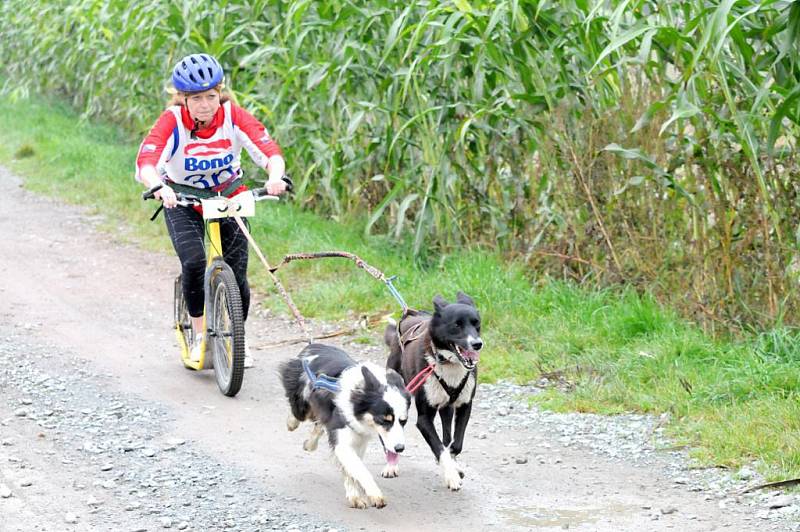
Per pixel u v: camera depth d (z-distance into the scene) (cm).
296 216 1593
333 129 1506
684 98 928
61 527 636
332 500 695
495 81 1251
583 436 825
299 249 1414
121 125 2714
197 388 956
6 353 1045
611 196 1115
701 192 1045
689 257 1068
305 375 729
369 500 675
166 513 666
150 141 872
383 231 1519
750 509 666
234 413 885
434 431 720
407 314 796
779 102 998
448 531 642
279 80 1616
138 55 2048
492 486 723
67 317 1209
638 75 1093
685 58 987
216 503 686
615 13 936
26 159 2288
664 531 636
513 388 945
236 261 954
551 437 827
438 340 700
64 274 1427
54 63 2705
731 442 767
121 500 686
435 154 1255
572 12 1095
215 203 896
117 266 1480
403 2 1303
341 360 708
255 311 1255
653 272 1089
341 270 1351
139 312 1248
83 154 2234
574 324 1065
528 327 1072
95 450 782
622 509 677
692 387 884
